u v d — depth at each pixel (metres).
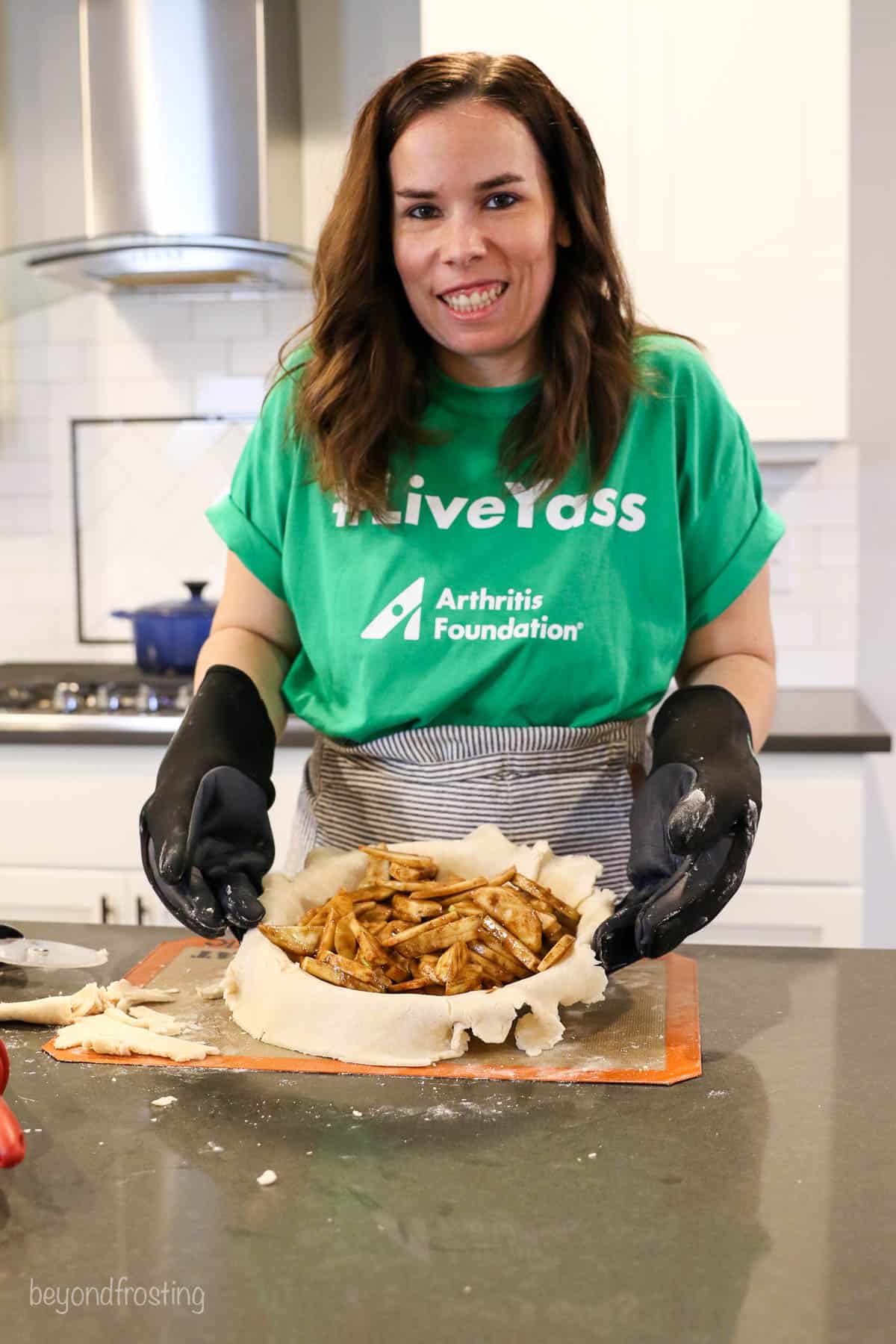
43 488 2.71
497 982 0.99
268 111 2.29
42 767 2.20
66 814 2.20
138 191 2.26
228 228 2.27
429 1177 0.77
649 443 1.25
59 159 2.27
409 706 1.25
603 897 1.06
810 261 2.16
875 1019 1.01
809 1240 0.70
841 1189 0.75
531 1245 0.70
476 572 1.24
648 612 1.27
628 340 1.25
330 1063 0.93
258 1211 0.73
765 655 1.34
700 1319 0.63
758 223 2.15
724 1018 1.02
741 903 2.10
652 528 1.25
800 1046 0.96
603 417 1.23
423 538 1.25
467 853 1.12
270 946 1.00
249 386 2.65
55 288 2.55
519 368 1.25
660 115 2.14
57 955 1.11
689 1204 0.74
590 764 1.25
